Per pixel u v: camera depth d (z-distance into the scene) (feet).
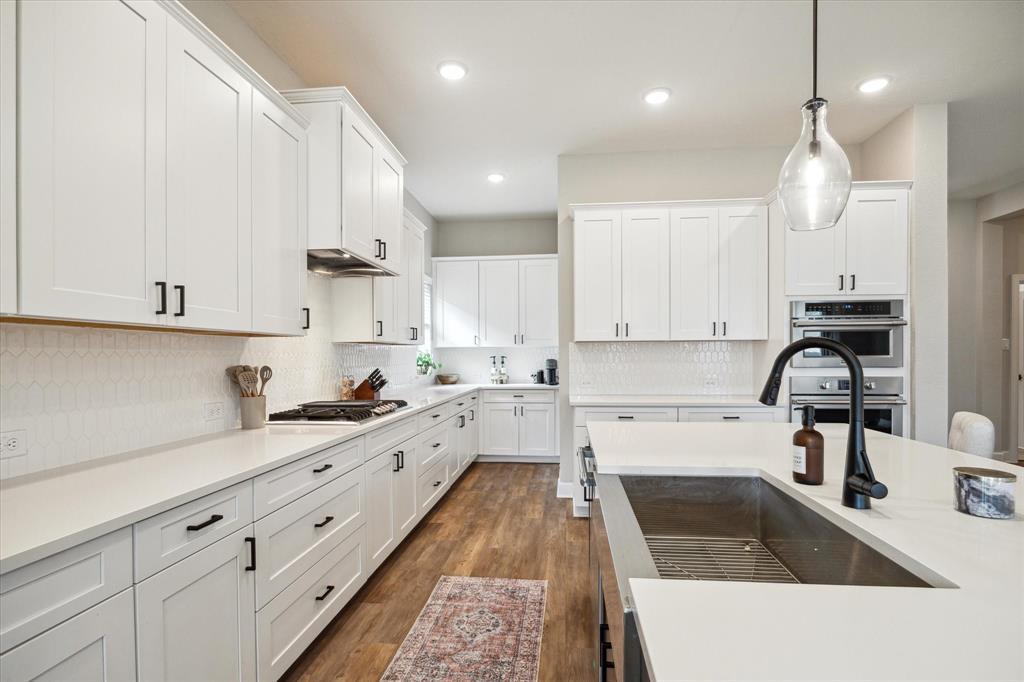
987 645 1.99
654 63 9.42
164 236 5.24
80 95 4.32
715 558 4.88
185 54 5.56
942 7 7.88
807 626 2.14
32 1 3.91
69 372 5.35
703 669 1.82
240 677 5.14
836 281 11.40
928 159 11.12
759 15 8.06
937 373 11.15
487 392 18.56
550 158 14.12
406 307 13.50
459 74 9.72
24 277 3.85
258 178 6.93
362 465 8.11
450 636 7.20
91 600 3.57
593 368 13.98
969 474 3.77
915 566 2.90
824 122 5.42
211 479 4.80
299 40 8.62
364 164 9.09
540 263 19.21
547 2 7.72
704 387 13.73
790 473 5.01
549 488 15.06
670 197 13.62
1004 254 18.48
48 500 4.12
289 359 9.50
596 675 6.24
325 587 6.89
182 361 6.93
